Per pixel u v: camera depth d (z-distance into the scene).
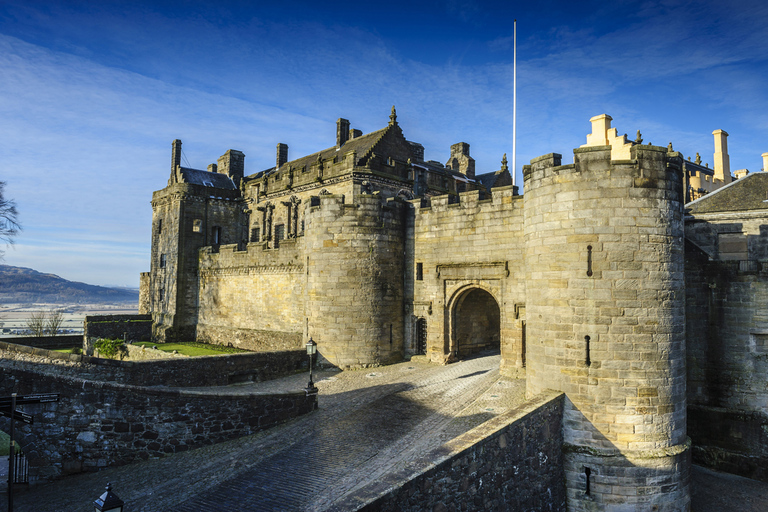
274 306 39.81
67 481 17.14
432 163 51.31
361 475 15.46
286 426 20.48
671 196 19.44
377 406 22.25
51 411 17.47
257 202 50.53
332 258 30.84
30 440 17.22
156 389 18.20
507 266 27.05
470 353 32.62
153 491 15.56
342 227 30.81
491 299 34.62
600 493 18.34
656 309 18.77
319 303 31.12
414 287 31.92
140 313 58.00
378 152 41.38
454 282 29.84
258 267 41.59
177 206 50.19
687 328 24.70
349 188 39.31
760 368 23.28
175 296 49.06
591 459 18.52
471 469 13.77
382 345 30.83
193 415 18.64
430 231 31.20
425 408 21.62
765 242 25.81
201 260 49.28
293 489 14.94
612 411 18.56
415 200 32.09
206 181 53.62
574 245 19.34
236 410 19.50
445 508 12.70
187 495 15.07
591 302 18.98
